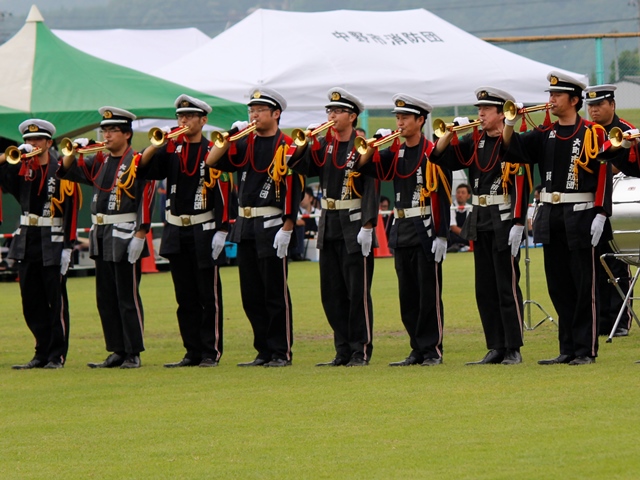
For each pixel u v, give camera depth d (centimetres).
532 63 8131
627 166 3325
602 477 2166
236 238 3731
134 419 2866
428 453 2388
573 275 3428
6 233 8044
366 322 3669
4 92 6006
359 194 3638
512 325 3509
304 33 7756
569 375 3194
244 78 7431
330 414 2811
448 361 3684
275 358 3728
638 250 3903
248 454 2456
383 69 7644
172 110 6125
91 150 3819
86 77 6159
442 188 3572
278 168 3653
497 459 2316
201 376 3541
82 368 3859
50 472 2391
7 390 3397
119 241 3819
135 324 3841
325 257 3703
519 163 3438
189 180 3753
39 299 3938
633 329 4341
